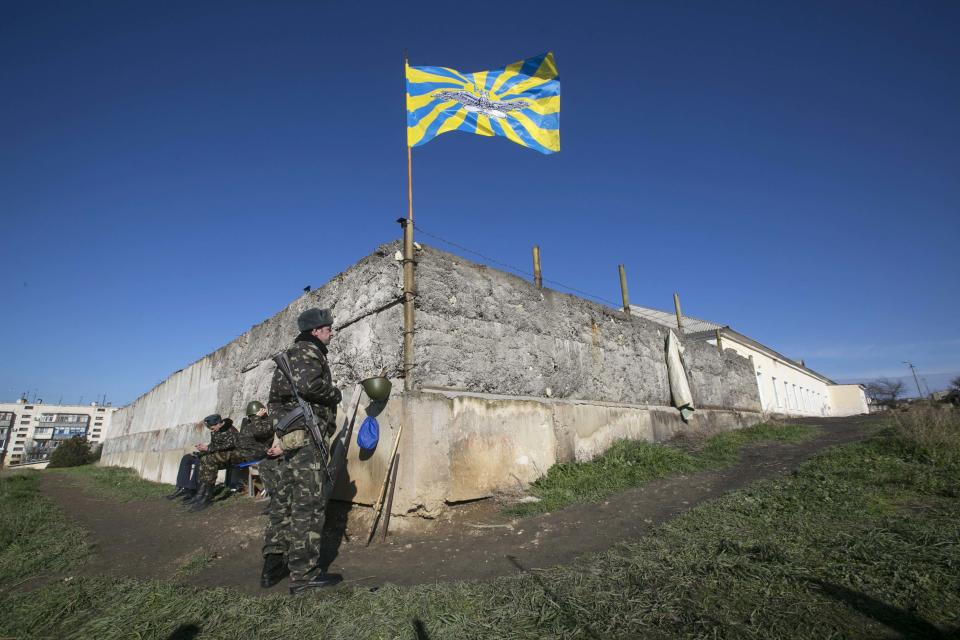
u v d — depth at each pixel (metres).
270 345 8.89
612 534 4.28
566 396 7.85
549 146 7.87
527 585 3.07
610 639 2.33
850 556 3.14
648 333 10.57
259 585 3.48
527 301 7.60
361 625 2.59
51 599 3.11
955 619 2.32
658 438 9.54
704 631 2.34
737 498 4.89
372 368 6.09
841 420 16.83
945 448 6.01
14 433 106.44
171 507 7.73
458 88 7.45
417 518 4.94
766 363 27.83
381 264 6.32
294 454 3.49
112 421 21.67
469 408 5.76
